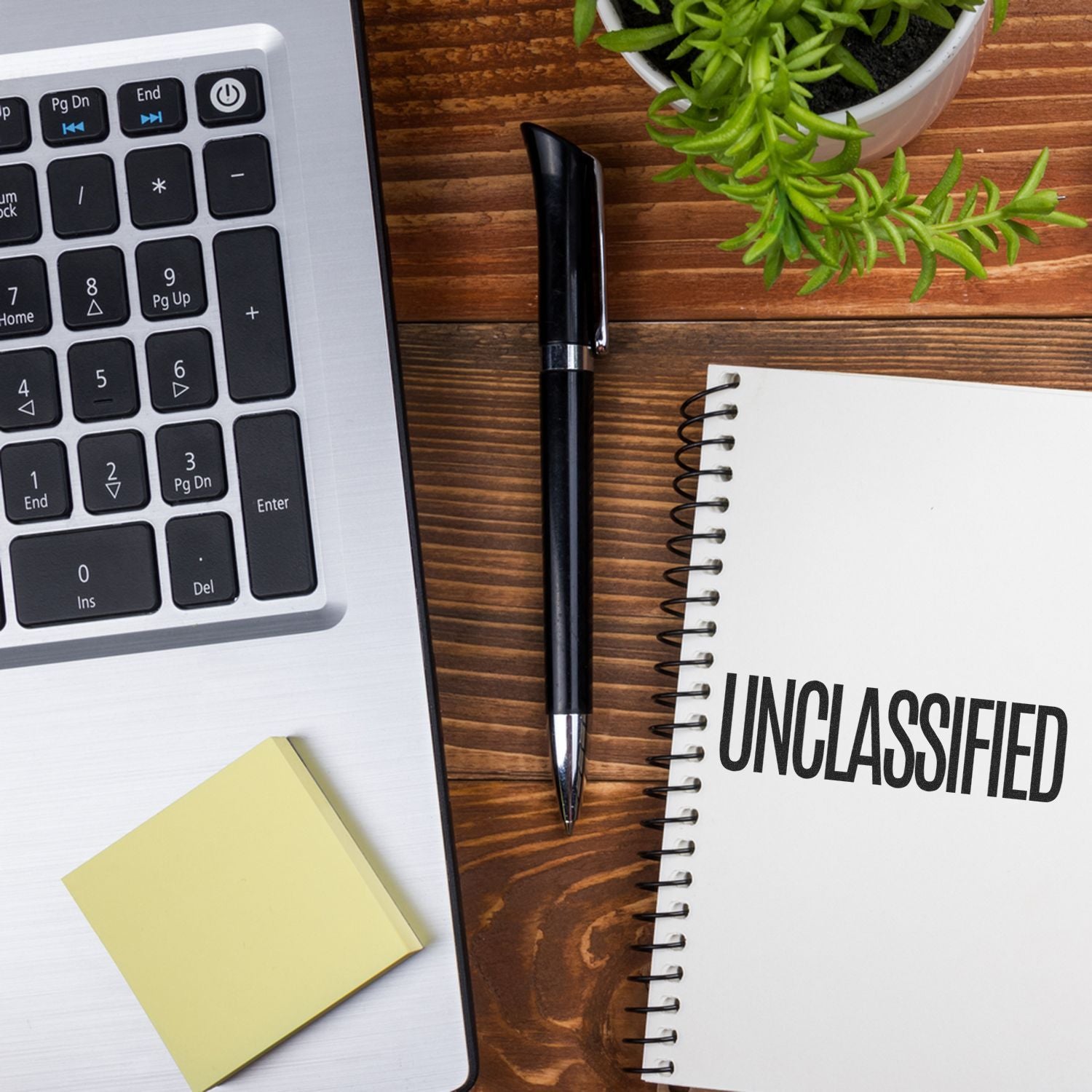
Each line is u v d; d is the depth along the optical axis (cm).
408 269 47
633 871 45
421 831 38
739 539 44
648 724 46
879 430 44
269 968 37
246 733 38
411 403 47
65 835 39
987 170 44
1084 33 43
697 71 31
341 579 38
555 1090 45
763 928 43
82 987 38
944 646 43
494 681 46
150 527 38
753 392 44
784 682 44
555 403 44
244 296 39
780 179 29
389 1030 37
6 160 39
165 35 39
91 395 38
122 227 39
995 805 43
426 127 46
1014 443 43
